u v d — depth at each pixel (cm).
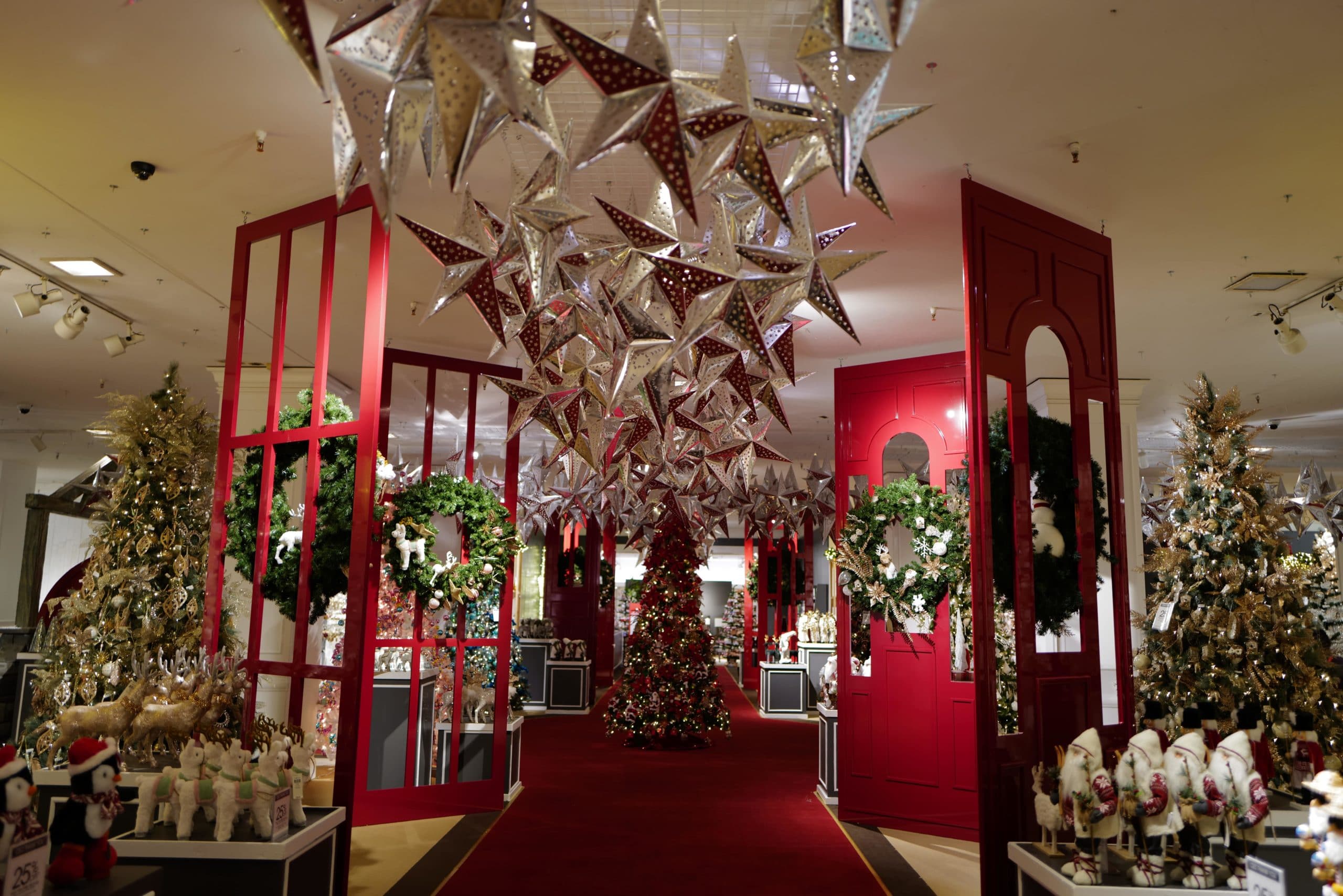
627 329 371
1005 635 692
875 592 697
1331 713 539
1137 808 338
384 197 225
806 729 1252
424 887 520
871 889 534
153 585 579
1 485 1345
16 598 1368
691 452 697
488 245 364
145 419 593
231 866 378
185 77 436
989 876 443
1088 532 529
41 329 841
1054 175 520
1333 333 795
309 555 508
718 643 2342
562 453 597
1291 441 1252
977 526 471
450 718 794
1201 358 873
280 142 497
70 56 420
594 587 1583
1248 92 436
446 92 221
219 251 654
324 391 514
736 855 605
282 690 835
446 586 654
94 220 603
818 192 539
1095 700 516
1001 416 524
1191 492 578
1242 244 611
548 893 515
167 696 471
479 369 771
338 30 211
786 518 1290
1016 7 376
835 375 781
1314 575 614
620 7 382
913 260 649
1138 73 421
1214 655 550
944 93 439
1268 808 350
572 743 1103
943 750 681
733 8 381
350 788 449
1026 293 509
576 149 490
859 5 225
